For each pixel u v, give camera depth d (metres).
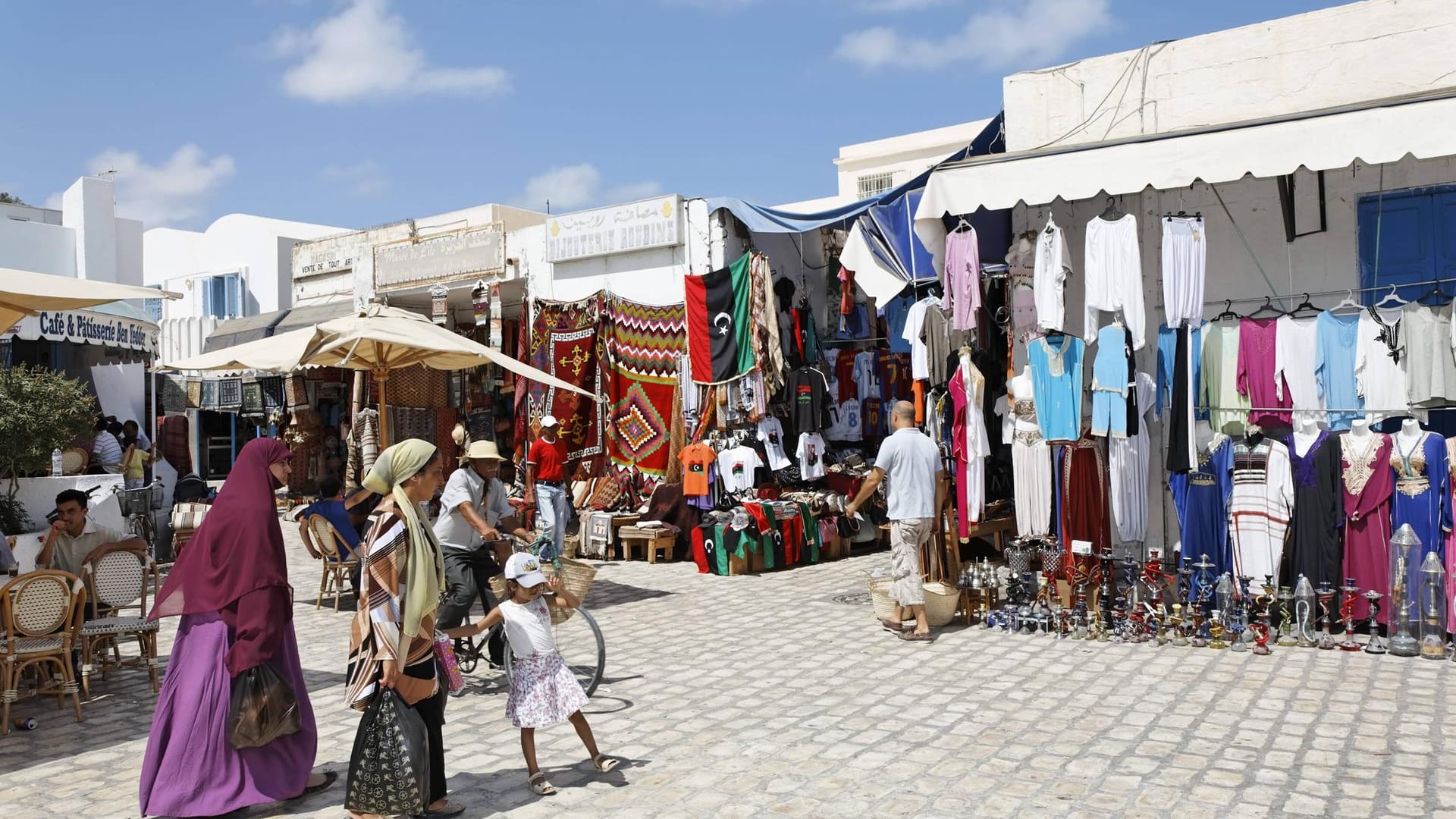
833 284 15.04
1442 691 6.41
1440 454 7.54
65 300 6.52
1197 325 8.23
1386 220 8.83
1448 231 8.58
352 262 20.23
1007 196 8.37
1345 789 4.77
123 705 6.74
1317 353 8.25
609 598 10.58
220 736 4.66
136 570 7.18
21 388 10.17
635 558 13.55
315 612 10.19
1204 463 8.61
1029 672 7.14
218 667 4.69
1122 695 6.49
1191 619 7.97
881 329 14.55
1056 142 10.54
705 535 12.12
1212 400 8.77
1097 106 10.34
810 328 14.16
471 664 7.39
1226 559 8.56
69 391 10.58
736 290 13.35
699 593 10.83
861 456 14.26
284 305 27.23
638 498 14.01
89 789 5.13
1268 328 8.52
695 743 5.71
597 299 14.15
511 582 5.07
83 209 22.25
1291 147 7.46
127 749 5.80
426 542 4.52
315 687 7.18
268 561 4.72
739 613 9.66
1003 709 6.23
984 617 8.78
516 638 5.04
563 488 11.18
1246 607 7.81
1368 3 9.10
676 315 13.90
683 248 14.70
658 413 13.92
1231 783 4.88
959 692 6.64
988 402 11.11
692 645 8.30
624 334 14.06
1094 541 8.62
